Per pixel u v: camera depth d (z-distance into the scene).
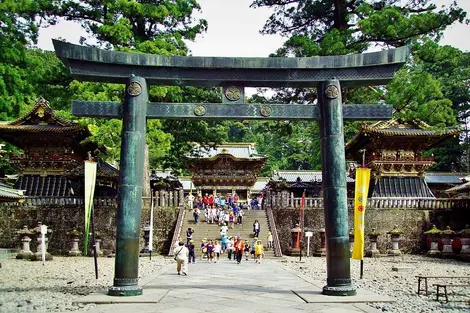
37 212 38.91
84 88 36.19
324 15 48.41
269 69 16.48
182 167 56.53
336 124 16.12
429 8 44.44
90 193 18.67
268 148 100.44
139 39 41.69
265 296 15.14
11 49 43.81
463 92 68.75
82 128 43.19
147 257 35.78
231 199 50.38
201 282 19.23
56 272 24.02
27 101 52.00
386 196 47.09
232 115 16.44
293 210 41.06
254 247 33.12
